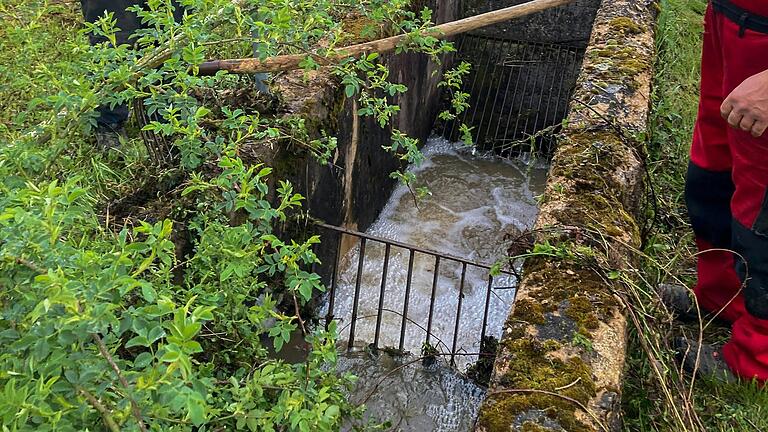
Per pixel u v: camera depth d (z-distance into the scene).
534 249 2.43
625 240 2.55
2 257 1.42
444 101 7.10
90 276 1.42
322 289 1.96
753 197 2.37
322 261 4.05
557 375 1.98
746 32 2.34
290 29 2.50
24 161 2.00
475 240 5.33
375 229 5.27
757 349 2.57
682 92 5.20
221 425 1.88
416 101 6.04
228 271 1.90
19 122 2.16
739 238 2.46
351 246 4.77
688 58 5.78
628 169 2.95
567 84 6.88
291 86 3.65
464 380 3.66
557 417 1.84
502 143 6.84
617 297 2.28
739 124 2.20
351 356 3.78
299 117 3.38
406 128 5.83
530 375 1.98
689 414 2.23
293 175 3.37
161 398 1.27
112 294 1.42
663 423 2.38
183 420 1.41
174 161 2.91
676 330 3.02
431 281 4.71
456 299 4.55
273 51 2.38
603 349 2.08
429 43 2.77
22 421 1.23
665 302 3.07
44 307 1.26
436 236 5.34
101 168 3.03
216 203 2.53
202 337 2.31
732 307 2.96
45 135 2.22
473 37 7.16
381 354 3.78
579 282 2.33
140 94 2.23
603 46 4.09
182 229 2.65
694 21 6.52
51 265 1.43
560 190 2.79
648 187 3.43
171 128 2.12
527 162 6.70
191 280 2.22
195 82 2.25
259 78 3.31
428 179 6.25
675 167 4.17
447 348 3.84
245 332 2.29
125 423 1.41
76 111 2.18
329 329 1.94
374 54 2.62
